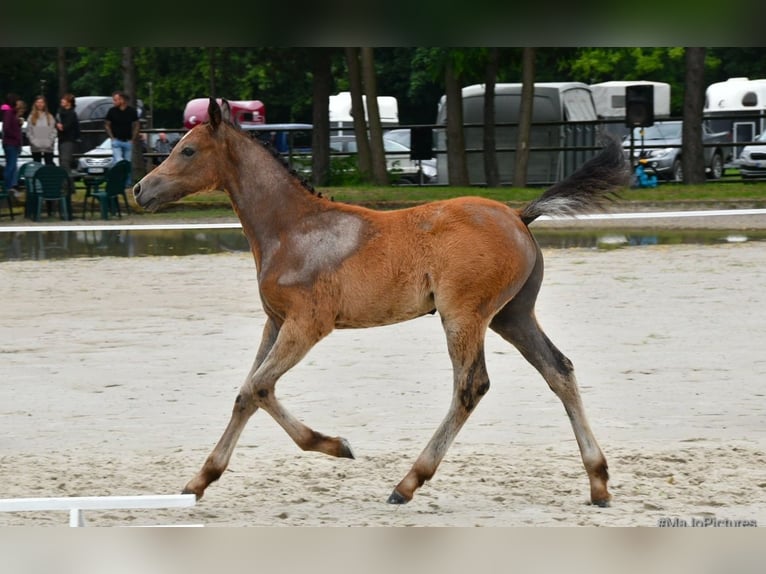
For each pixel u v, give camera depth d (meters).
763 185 34.03
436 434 8.21
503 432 10.39
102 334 15.01
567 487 8.67
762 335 14.48
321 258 8.20
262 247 8.44
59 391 12.07
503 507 8.13
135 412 11.21
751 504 8.10
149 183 8.46
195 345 14.28
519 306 8.40
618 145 8.47
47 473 9.05
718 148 40.72
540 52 36.41
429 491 8.59
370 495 8.50
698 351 13.63
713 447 9.70
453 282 8.06
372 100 35.12
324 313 8.19
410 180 39.12
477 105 38.97
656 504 8.12
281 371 8.20
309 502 8.32
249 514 7.97
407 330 15.22
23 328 15.45
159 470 9.13
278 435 10.46
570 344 14.09
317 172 35.44
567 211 8.41
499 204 8.38
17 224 28.38
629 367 12.87
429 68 35.03
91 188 32.81
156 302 17.38
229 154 8.51
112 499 6.87
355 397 11.69
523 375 12.64
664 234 25.52
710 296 17.28
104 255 23.00
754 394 11.65
